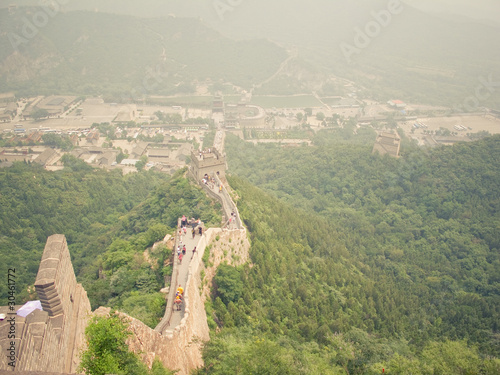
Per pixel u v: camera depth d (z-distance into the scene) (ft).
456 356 332.19
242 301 342.23
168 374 197.67
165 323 243.19
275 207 587.68
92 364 164.55
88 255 579.07
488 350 414.62
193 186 520.01
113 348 173.78
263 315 347.15
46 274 159.12
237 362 245.04
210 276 345.72
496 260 614.34
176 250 329.11
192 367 236.63
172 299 267.39
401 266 607.37
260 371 240.53
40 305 168.45
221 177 548.72
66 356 160.86
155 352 208.03
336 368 308.81
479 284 567.18
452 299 523.70
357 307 435.12
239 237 408.46
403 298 490.49
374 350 334.65
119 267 384.68
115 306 303.89
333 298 429.38
